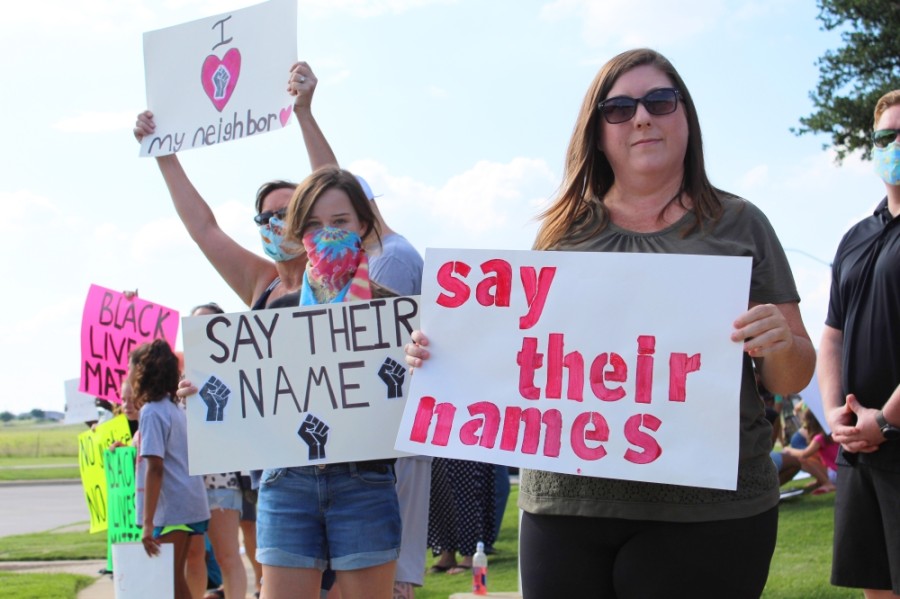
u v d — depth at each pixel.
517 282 2.94
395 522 3.74
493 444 2.87
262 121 5.07
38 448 63.00
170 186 5.23
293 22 5.05
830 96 18.94
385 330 3.86
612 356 2.77
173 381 6.48
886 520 3.97
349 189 3.97
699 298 2.69
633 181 2.86
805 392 7.28
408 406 2.99
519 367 2.89
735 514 2.60
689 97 2.85
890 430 3.90
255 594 7.82
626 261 2.79
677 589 2.59
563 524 2.74
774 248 2.79
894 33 18.08
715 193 2.86
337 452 3.74
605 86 2.85
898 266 4.00
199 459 3.88
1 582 9.06
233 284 5.12
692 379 2.67
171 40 5.29
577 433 2.76
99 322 8.05
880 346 4.05
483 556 6.73
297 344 3.89
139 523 6.55
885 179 4.12
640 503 2.62
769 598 6.07
